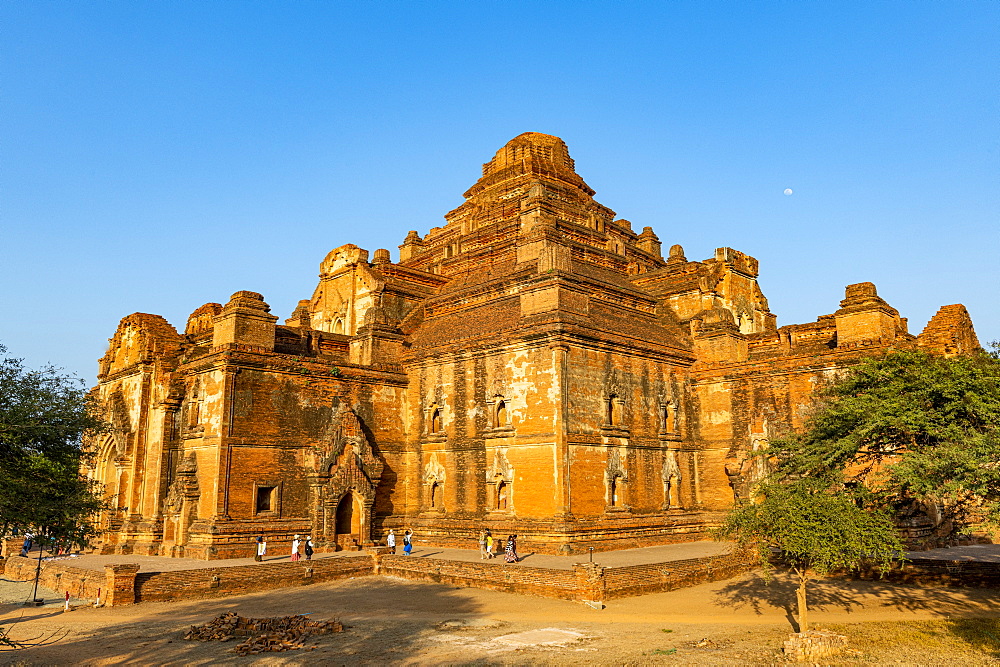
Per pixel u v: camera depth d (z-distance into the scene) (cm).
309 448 3862
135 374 4628
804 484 2331
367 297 4941
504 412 3797
